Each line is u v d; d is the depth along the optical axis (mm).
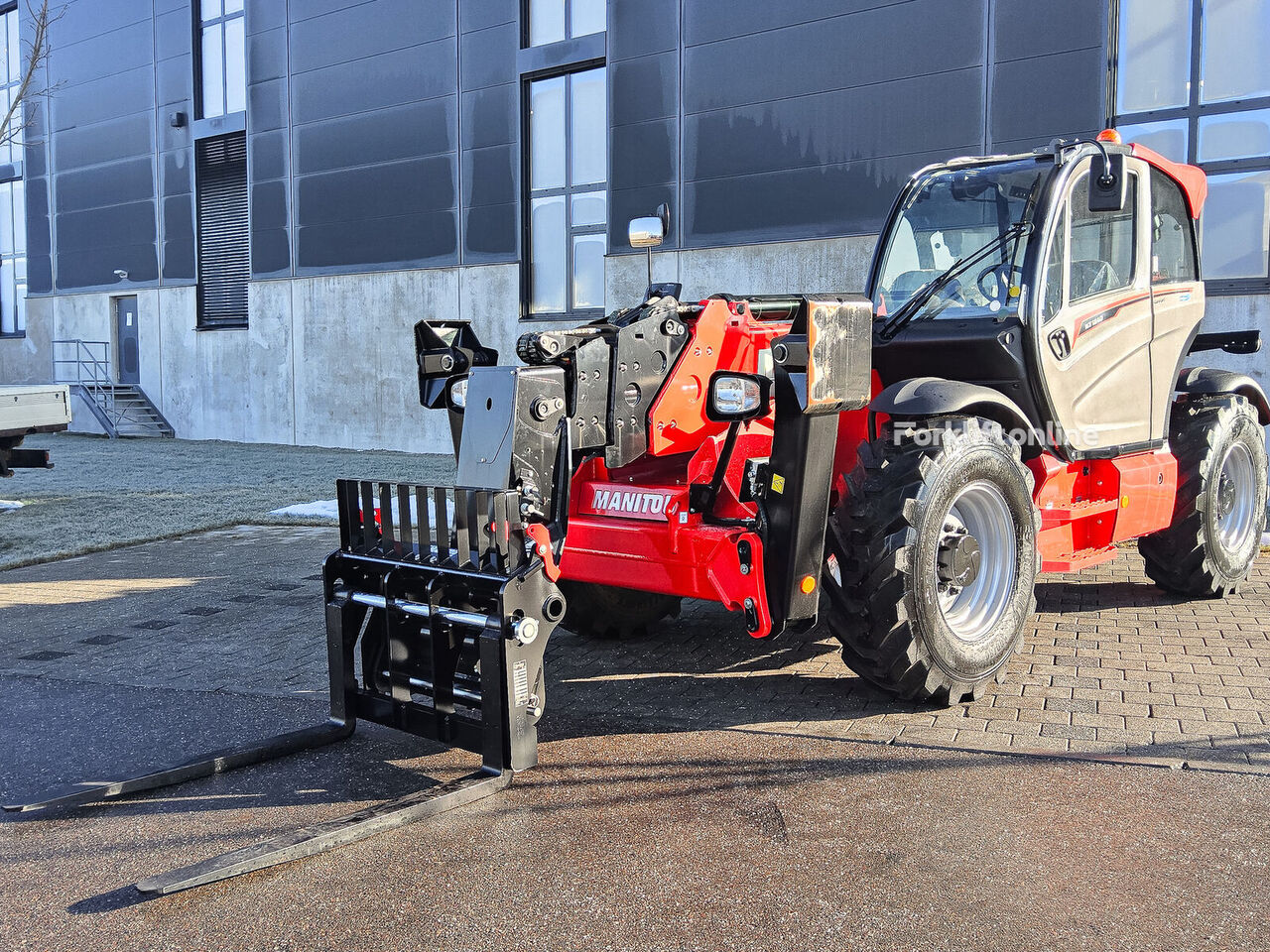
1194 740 3480
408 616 3547
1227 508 5680
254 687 4395
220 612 5793
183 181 19984
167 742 3764
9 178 23875
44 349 23469
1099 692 4027
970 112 10719
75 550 7590
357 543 3766
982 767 3295
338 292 17188
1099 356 4629
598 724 3807
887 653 3707
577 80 14227
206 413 19953
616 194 13531
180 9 19594
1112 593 5797
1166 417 5180
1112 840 2770
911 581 3646
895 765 3326
